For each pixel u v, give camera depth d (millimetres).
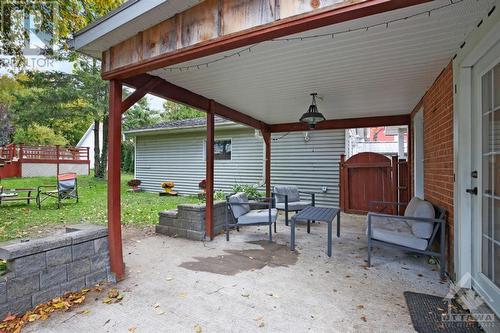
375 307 2348
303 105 4977
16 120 13336
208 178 4535
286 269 3225
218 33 2027
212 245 4223
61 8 5855
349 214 6816
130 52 2582
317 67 3115
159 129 10164
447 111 3049
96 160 14281
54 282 2443
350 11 1572
